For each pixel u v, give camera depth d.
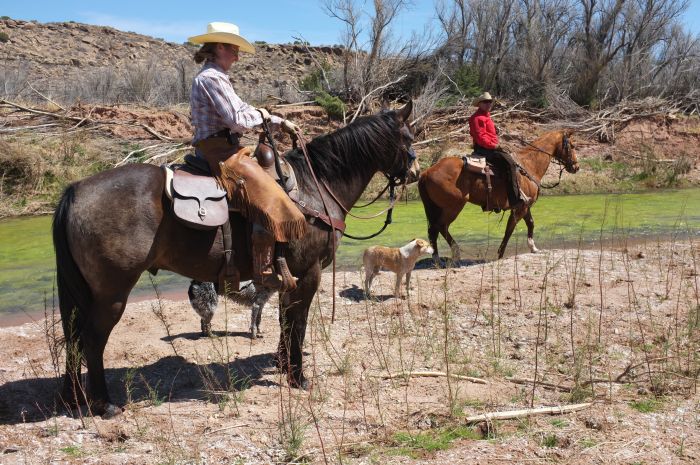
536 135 26.80
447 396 6.09
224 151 5.84
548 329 8.07
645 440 5.09
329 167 6.57
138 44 55.78
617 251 12.85
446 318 7.04
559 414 5.64
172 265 5.84
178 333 8.20
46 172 19.55
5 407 6.05
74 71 47.09
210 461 4.89
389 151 6.83
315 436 5.32
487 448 5.03
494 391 6.26
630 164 24.97
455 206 11.86
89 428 5.48
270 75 44.69
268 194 5.77
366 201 19.70
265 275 5.91
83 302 5.56
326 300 9.56
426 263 12.44
